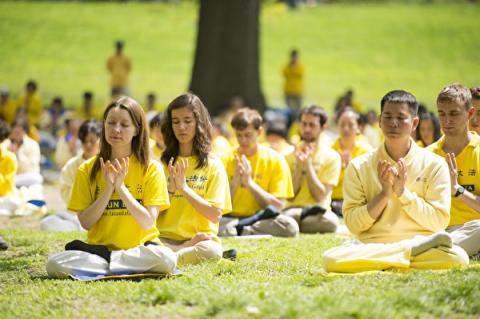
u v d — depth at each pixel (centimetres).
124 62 5097
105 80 6228
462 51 7119
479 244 1375
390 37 7519
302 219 1948
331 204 2156
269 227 1820
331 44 7294
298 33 7612
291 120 4106
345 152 2155
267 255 1495
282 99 5625
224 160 1894
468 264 1277
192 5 8588
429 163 1338
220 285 1152
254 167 1880
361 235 1354
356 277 1195
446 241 1247
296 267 1348
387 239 1332
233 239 1747
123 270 1262
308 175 1981
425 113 1969
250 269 1327
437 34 7600
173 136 1502
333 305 1019
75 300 1120
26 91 4219
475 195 1471
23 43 7150
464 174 1477
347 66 6650
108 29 7694
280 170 1883
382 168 1283
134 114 1298
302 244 1661
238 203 1864
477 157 1471
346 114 2203
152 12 8400
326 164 2022
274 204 1853
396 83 6169
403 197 1291
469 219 1465
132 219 1306
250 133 1861
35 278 1295
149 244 1303
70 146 2541
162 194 1320
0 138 2139
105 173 1270
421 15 8306
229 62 4075
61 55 6906
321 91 5878
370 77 6334
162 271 1259
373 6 8750
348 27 7844
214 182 1466
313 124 2023
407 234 1327
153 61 6775
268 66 6606
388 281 1152
